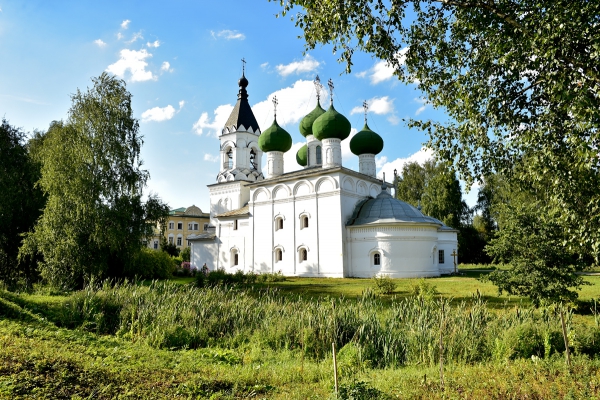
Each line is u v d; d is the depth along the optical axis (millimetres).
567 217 9156
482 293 20500
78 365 8086
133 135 28250
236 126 49719
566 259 14031
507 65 9391
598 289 20922
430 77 11625
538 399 7160
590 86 7758
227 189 49125
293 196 39156
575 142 7723
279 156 45594
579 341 9977
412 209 36906
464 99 10312
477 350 10445
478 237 54531
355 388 7219
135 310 14195
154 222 28672
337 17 9930
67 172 24719
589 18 7770
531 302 15422
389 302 18797
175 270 40844
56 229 24438
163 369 8797
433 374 8750
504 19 9164
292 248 38562
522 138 9859
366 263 35156
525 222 14555
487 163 10969
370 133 42219
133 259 26812
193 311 13906
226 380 8266
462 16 10578
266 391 7871
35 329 11453
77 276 24969
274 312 14094
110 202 26031
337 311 12484
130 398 6871
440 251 40812
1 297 15336
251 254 41438
